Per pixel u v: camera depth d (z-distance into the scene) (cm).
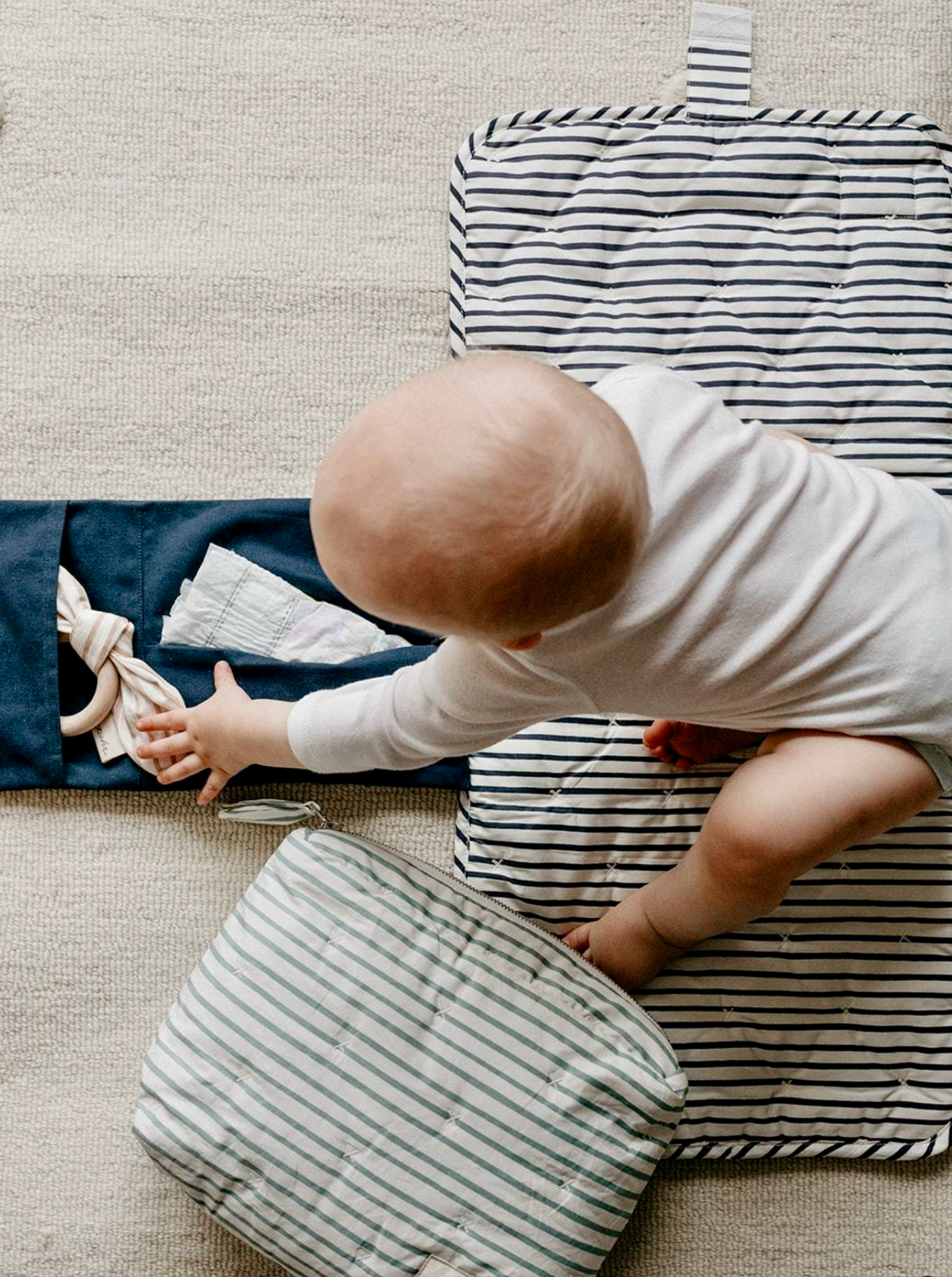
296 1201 84
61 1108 93
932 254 98
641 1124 85
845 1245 94
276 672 93
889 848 94
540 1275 84
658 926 87
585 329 96
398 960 86
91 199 99
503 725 76
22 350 98
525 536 55
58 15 100
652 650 69
